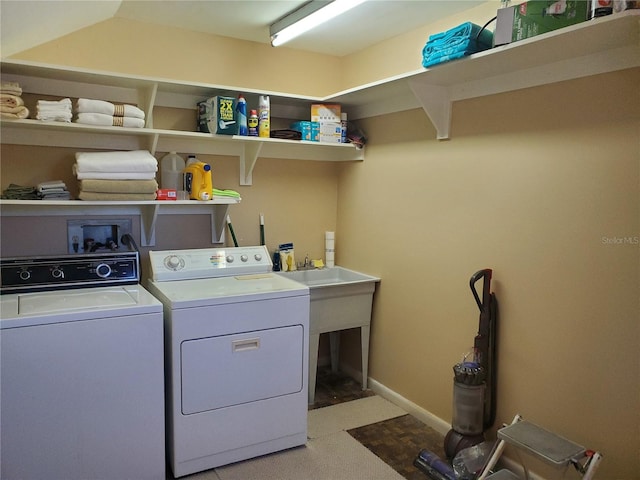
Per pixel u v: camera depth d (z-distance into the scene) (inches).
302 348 98.1
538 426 77.7
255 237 130.0
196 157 119.0
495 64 81.0
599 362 74.9
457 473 86.0
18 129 98.8
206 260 110.0
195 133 106.3
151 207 109.4
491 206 92.2
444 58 81.4
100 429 79.4
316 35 117.1
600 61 73.1
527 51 73.0
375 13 101.1
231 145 123.1
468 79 93.1
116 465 81.3
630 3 59.1
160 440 84.7
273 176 131.1
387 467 92.4
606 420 74.3
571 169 77.8
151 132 101.7
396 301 118.6
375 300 126.0
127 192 98.9
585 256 76.3
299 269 135.0
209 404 89.0
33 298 87.0
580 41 67.7
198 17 105.5
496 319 91.7
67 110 92.7
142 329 81.6
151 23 109.4
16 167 100.0
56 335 74.9
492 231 92.1
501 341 91.3
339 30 113.0
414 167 111.5
